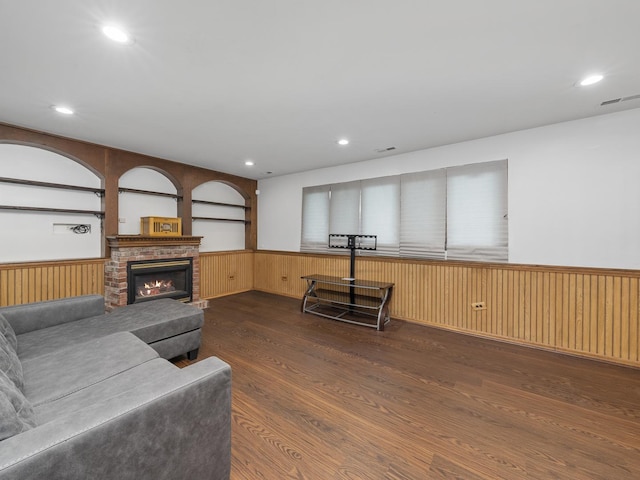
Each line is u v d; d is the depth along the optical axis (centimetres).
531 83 226
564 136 304
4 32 167
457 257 373
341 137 350
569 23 161
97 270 383
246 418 192
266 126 315
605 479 147
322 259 503
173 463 117
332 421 190
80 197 378
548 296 312
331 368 263
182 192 476
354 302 447
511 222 336
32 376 158
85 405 132
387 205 434
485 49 185
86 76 216
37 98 251
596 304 288
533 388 233
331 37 174
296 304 491
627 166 277
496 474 149
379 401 213
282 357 284
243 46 183
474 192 360
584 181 296
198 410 125
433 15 156
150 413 110
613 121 282
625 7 149
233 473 149
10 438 91
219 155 427
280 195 570
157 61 198
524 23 161
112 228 394
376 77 219
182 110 275
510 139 335
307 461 157
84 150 367
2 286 310
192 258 469
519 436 178
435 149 389
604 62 198
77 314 258
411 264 405
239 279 579
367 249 436
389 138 353
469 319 359
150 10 151
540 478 147
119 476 103
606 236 287
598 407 208
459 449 167
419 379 245
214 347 306
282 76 217
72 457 92
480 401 214
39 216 348
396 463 156
